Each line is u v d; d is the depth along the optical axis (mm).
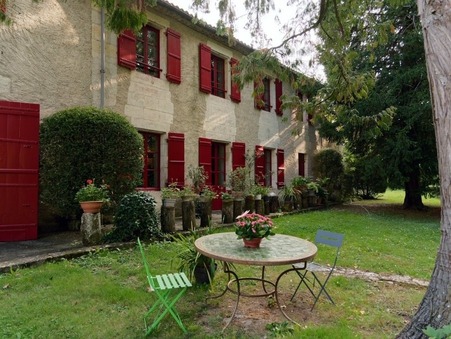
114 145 6559
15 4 6309
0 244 5660
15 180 6012
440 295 2152
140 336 2742
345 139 13031
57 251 5035
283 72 6363
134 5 3549
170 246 5633
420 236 7453
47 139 6242
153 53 9219
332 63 6387
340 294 3844
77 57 7285
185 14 9219
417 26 10328
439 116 2168
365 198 18844
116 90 8039
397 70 11117
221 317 3182
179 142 9445
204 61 10461
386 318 3193
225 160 11641
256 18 5969
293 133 7598
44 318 2998
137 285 3922
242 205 8852
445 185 2160
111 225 6875
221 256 2971
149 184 9047
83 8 7422
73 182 6230
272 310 3395
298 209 11852
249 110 12641
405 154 10547
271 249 3270
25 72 6457
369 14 6031
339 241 3551
